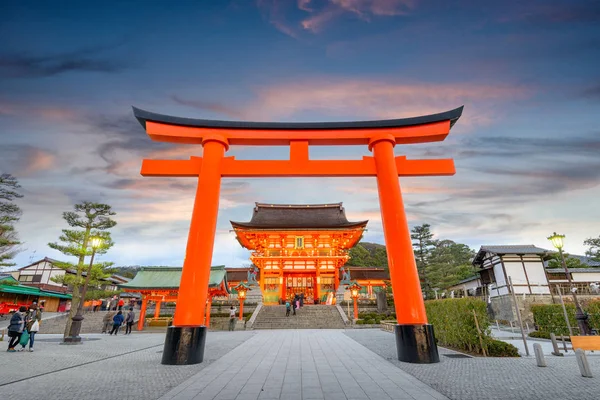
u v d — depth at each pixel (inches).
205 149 394.6
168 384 238.4
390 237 358.6
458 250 2223.2
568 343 505.7
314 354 393.1
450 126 405.4
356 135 407.5
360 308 1221.7
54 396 207.2
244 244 1498.5
